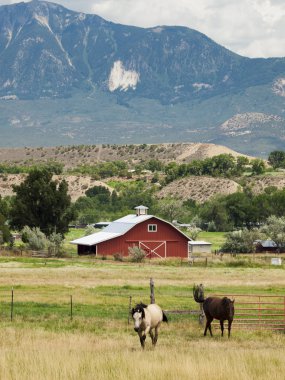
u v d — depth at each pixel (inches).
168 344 1541.6
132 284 2967.5
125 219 5290.4
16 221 5521.7
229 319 1652.3
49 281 3051.2
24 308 2176.4
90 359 1197.7
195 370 1107.9
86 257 4655.5
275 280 3221.0
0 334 1621.6
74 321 1903.3
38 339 1566.2
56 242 4881.9
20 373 1076.5
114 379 1057.5
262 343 1593.3
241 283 3048.7
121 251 4869.6
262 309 1988.2
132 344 1513.3
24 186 5526.6
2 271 3494.1
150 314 1462.8
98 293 2615.7
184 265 4178.2
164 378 1071.6
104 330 1768.0
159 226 4958.2
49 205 5467.5
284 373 1107.3
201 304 1877.5
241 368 1131.3
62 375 1069.8
